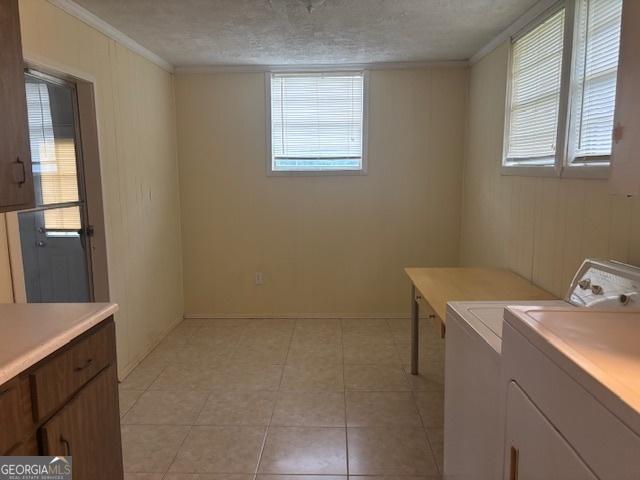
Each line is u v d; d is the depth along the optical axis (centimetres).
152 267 367
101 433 162
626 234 180
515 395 118
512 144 304
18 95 164
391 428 247
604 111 199
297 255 430
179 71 406
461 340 173
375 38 326
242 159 419
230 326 417
